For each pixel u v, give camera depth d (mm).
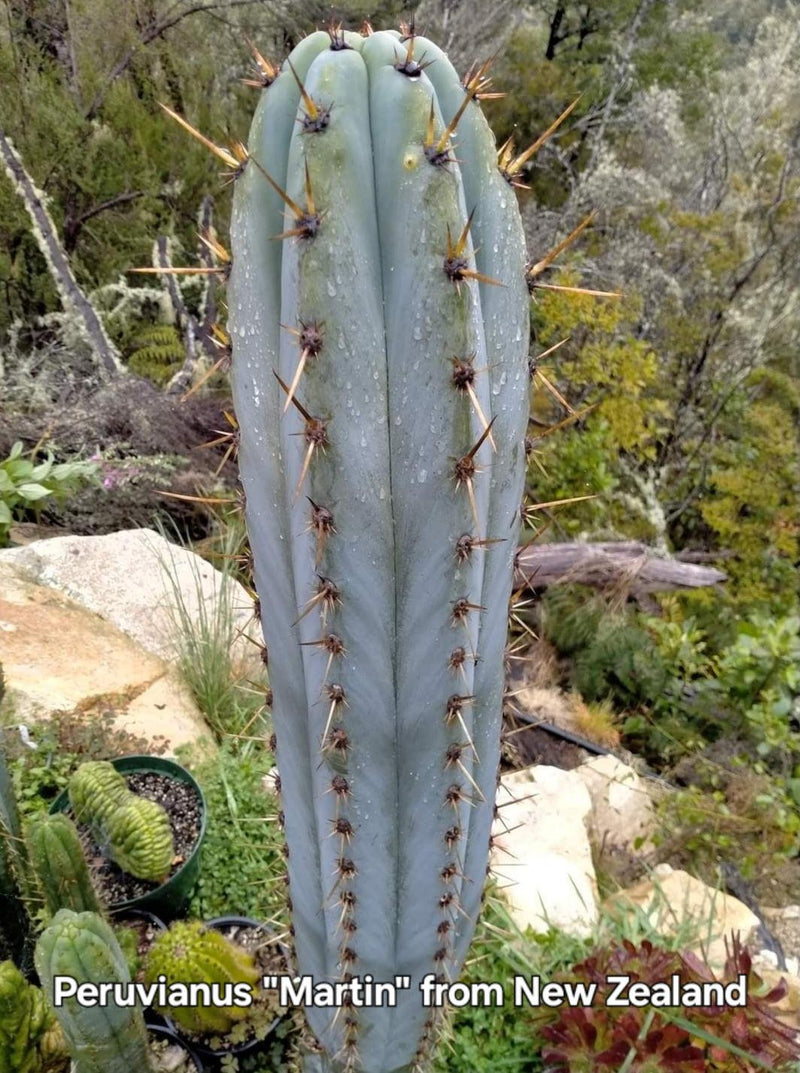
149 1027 2037
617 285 7020
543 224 7730
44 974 1386
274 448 1143
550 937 2602
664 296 7379
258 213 1047
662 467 7355
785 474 6992
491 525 1242
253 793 2799
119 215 7430
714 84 10516
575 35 10883
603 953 2391
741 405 7348
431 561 1146
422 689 1242
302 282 980
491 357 1133
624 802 3980
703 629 5820
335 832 1363
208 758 2943
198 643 3469
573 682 4969
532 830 3375
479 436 1104
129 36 6926
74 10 6883
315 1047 1843
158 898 2301
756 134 8047
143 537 4238
